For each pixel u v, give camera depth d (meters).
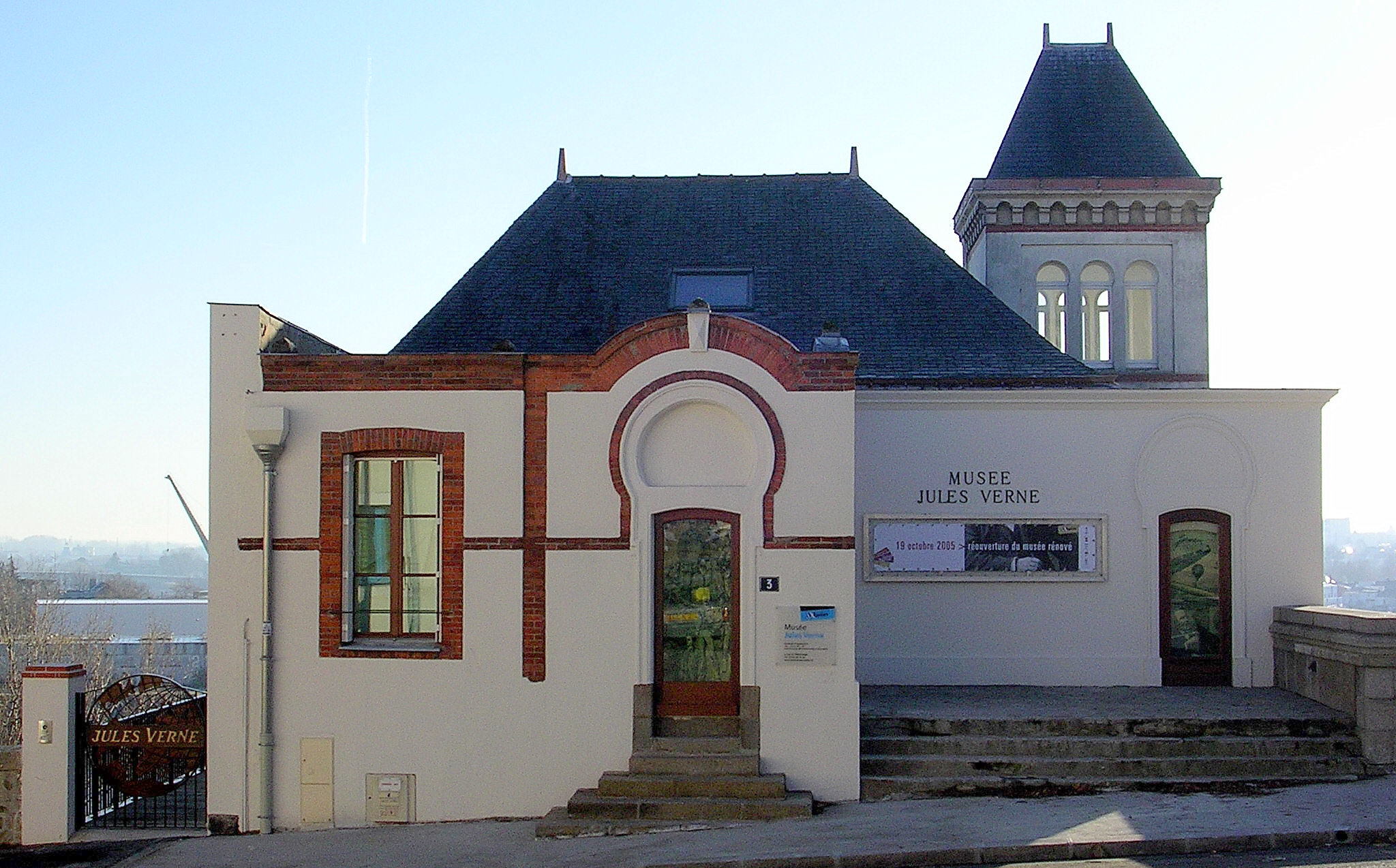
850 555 13.06
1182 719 13.66
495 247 22.22
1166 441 16.47
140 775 13.83
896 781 12.97
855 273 21.05
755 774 12.80
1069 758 13.29
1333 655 14.17
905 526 16.47
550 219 22.67
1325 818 11.39
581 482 13.38
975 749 13.46
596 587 13.30
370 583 13.79
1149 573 16.34
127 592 126.62
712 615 13.30
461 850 11.82
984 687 16.16
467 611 13.41
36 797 13.49
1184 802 12.25
